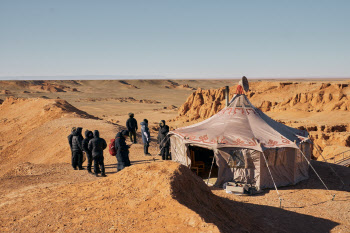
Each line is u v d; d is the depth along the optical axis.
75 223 6.66
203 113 89.88
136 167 8.86
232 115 15.41
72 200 8.17
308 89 121.25
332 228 8.60
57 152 25.45
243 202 10.87
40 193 9.56
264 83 141.62
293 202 11.07
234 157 13.01
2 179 12.96
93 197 8.05
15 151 30.55
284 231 8.19
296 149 13.59
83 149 13.92
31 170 15.34
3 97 197.88
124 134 12.98
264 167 12.91
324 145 39.56
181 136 14.48
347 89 84.69
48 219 7.04
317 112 75.81
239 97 16.00
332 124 55.06
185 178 7.84
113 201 7.45
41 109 48.12
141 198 7.22
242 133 13.95
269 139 13.56
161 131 16.08
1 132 45.84
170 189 7.11
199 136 14.08
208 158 16.70
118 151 12.84
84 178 12.98
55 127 33.25
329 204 10.89
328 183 13.73
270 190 12.71
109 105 160.50
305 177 14.55
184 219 5.99
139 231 5.87
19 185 11.91
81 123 33.12
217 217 6.89
